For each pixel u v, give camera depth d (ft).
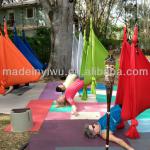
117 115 24.52
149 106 25.89
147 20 151.53
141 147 23.26
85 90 39.24
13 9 155.12
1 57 40.45
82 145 23.66
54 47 59.93
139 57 25.09
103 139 24.48
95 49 37.88
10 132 27.50
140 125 28.89
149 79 25.44
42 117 31.78
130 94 24.63
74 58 45.78
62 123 29.43
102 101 38.93
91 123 29.19
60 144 24.00
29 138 25.85
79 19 116.16
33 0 149.69
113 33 156.35
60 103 35.83
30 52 51.65
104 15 132.67
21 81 42.83
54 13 59.21
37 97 42.42
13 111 28.22
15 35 50.57
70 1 59.11
